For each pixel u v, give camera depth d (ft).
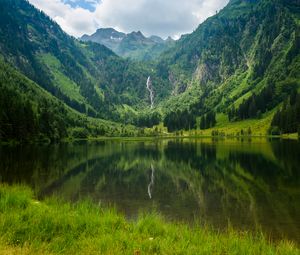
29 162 268.62
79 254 50.21
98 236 62.03
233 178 206.28
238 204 136.26
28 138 525.75
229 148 466.29
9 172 212.43
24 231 59.00
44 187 168.76
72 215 75.10
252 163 277.03
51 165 259.19
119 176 215.92
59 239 56.95
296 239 89.66
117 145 622.54
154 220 76.48
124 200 143.43
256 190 167.22
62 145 555.69
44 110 645.92
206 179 204.13
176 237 66.64
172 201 142.51
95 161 306.96
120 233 63.41
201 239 65.41
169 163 292.81
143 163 294.05
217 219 112.27
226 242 63.62
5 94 542.57
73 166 262.47
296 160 293.02
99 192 161.17
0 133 463.01
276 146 483.51
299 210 124.77
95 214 80.43
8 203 81.15
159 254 53.62
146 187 177.37
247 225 104.42
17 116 501.15
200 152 407.23
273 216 116.06
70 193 156.25
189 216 115.96
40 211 74.74
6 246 50.06
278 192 161.68
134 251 52.13
